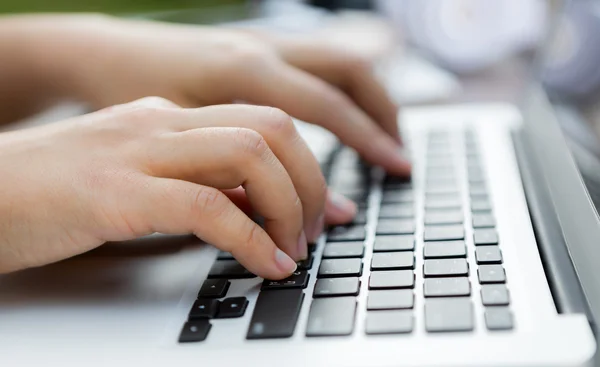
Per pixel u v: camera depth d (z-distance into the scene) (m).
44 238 0.37
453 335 0.30
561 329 0.30
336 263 0.38
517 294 0.33
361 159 0.58
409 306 0.32
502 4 0.88
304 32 0.89
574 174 0.46
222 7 1.12
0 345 0.33
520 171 0.52
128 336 0.33
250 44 0.59
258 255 0.36
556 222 0.43
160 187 0.36
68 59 0.64
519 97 0.77
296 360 0.29
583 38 0.55
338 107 0.55
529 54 0.94
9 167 0.38
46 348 0.32
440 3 0.89
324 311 0.33
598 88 0.48
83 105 0.64
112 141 0.39
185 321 0.33
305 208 0.42
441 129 0.64
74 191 0.37
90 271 0.39
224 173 0.38
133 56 0.62
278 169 0.38
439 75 0.85
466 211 0.44
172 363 0.30
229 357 0.30
